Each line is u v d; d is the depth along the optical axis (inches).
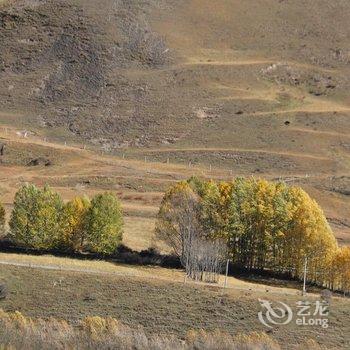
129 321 6614.2
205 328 6555.1
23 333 5482.3
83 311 6717.5
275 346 6176.2
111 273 7298.2
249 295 6993.1
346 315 6801.2
